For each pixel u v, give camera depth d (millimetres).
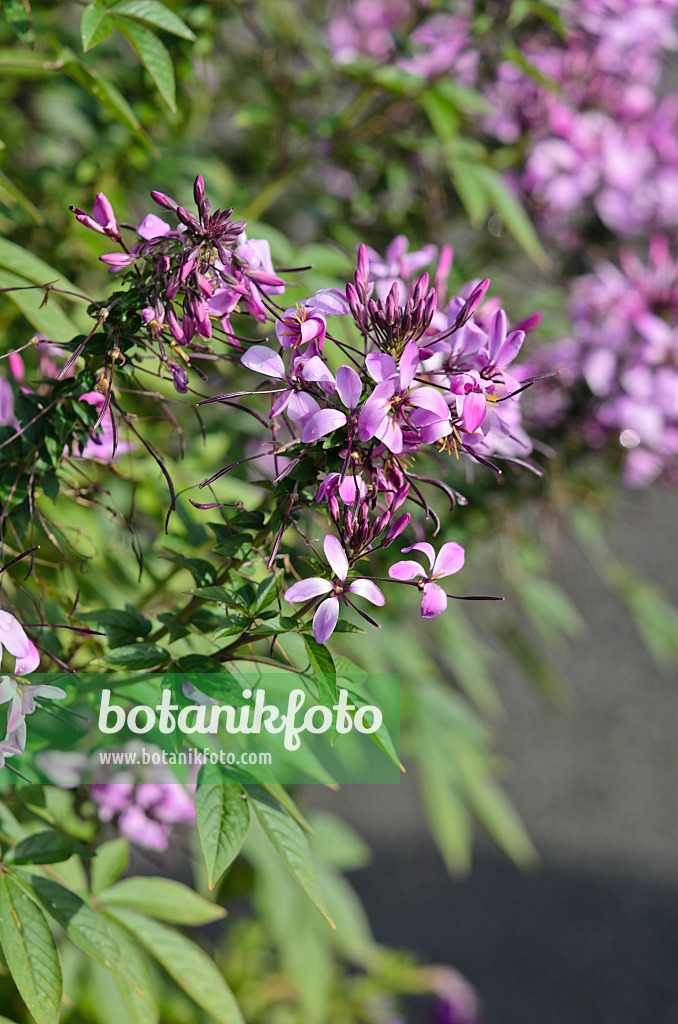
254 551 1125
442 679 1905
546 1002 3662
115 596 1295
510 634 1984
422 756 1731
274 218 1781
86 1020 1315
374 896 3908
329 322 1224
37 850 1139
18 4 1233
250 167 1809
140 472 1276
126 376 1150
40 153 1629
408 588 1610
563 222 1878
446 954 3732
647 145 1802
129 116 1254
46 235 1345
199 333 1106
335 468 1110
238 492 1320
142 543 1336
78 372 1161
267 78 1641
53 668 1162
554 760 4566
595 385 1540
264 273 1118
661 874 4285
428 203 1720
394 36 1592
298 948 1728
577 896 4125
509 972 3732
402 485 1110
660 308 1599
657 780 4594
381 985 2201
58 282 1193
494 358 1130
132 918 1188
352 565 1105
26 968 1116
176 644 1166
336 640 1429
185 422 1352
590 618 4770
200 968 1188
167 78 1225
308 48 1608
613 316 1598
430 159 1686
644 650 4832
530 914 4004
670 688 4816
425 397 1100
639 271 1616
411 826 4215
